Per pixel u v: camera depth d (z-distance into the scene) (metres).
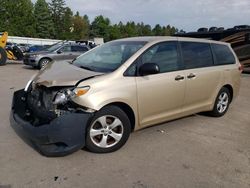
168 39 5.18
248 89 10.25
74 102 3.92
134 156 4.29
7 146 4.37
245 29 13.88
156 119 4.93
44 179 3.57
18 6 68.19
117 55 4.83
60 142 3.88
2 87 9.06
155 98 4.76
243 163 4.25
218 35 14.82
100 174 3.75
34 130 3.88
